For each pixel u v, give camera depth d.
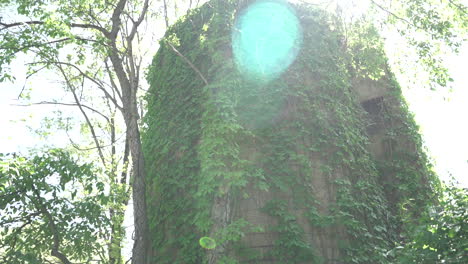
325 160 11.30
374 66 13.30
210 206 10.17
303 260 9.82
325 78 12.51
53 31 9.76
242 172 9.95
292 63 12.28
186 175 11.41
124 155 16.19
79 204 8.99
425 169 13.67
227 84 11.11
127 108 11.14
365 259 10.27
